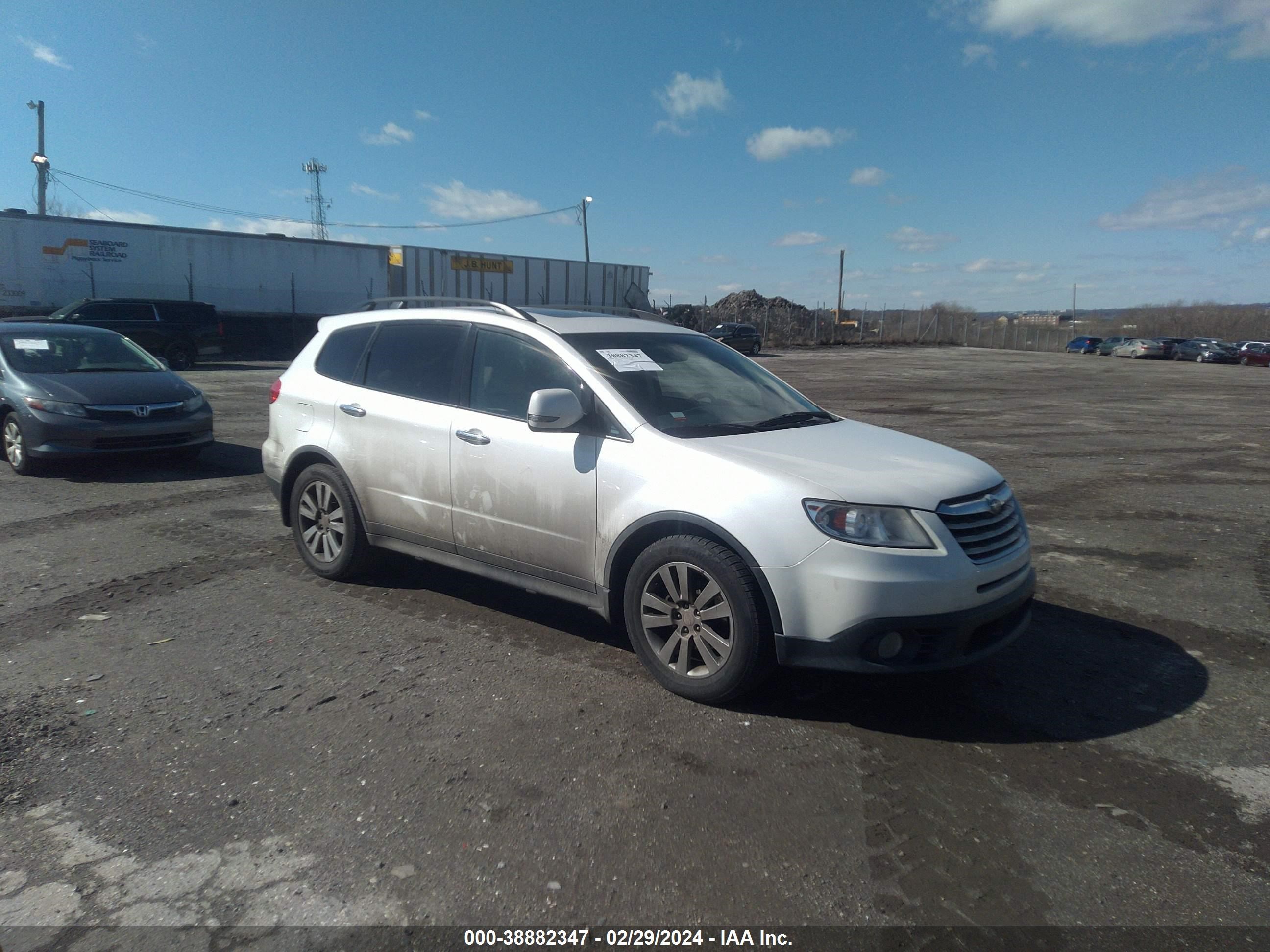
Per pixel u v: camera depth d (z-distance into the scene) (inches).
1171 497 343.9
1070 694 158.6
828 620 136.2
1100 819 119.1
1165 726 146.6
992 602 143.2
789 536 138.1
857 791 124.5
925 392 845.8
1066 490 355.9
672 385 174.7
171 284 1122.7
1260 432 565.9
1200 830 117.2
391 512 197.5
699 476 148.1
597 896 101.3
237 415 533.6
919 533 138.5
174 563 229.3
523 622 188.4
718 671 146.3
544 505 167.3
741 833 113.7
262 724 141.3
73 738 136.3
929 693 157.2
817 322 2188.7
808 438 164.9
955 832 115.3
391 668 163.8
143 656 168.4
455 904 99.7
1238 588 224.1
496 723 142.5
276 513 285.6
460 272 1337.4
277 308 1206.9
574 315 195.8
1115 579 230.2
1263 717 150.7
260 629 183.2
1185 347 1978.3
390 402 197.5
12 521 271.0
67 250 1045.2
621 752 133.7
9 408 339.6
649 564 153.1
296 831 113.1
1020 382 1016.9
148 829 113.2
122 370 365.1
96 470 353.4
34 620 186.9
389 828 113.8
